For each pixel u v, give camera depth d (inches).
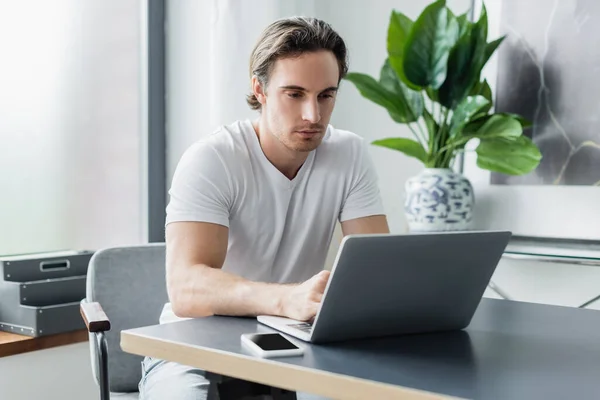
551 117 88.9
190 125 102.6
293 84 53.7
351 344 40.7
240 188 59.7
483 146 86.4
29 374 84.2
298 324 43.2
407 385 32.4
